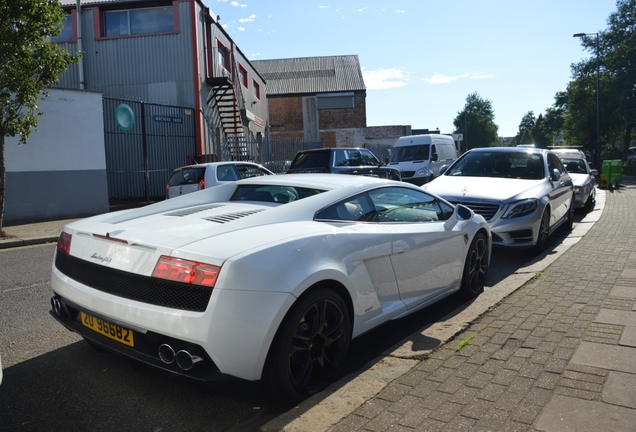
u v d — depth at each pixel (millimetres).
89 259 3451
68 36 21094
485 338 4027
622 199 16422
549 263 6711
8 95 10820
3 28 10359
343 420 2850
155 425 3148
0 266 8336
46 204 14789
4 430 3086
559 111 77062
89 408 3352
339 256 3510
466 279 5309
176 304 2957
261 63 51625
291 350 3115
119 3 20594
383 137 46125
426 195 5043
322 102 45938
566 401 2973
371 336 4660
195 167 12648
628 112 42938
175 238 3229
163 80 20906
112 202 18547
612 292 5102
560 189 9172
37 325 5023
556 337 3961
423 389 3186
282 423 2887
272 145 27828
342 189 4164
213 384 2934
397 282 4168
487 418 2822
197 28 20969
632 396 3004
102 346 3352
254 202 4465
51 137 14812
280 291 3004
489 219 7535
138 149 19500
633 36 42469
